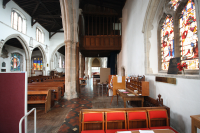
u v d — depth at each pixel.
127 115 2.78
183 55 3.64
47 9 13.41
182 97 2.96
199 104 2.45
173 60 3.71
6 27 10.50
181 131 3.01
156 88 4.26
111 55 12.80
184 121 2.90
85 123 2.72
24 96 2.46
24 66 17.55
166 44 4.52
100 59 29.80
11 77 2.47
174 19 3.88
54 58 22.50
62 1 7.09
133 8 7.23
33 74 20.27
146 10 5.08
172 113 3.38
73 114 4.67
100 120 2.66
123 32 9.90
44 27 18.41
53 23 17.08
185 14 3.55
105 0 9.98
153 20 5.08
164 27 4.70
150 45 5.20
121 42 10.52
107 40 10.53
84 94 8.47
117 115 2.73
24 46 13.54
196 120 1.92
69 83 7.44
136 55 6.62
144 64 5.38
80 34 10.27
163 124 2.93
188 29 3.41
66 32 7.62
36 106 5.40
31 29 14.70
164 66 4.65
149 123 2.79
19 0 11.35
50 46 20.39
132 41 7.42
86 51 12.45
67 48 7.65
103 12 10.43
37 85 6.92
